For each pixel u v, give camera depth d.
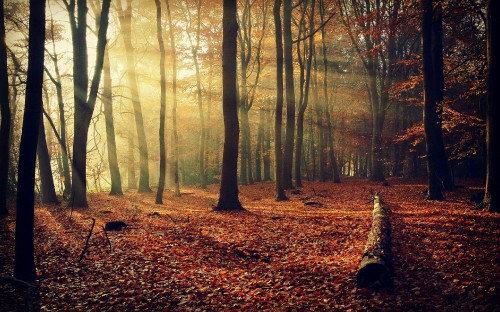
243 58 27.34
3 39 14.76
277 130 18.55
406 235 9.34
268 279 6.99
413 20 17.92
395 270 6.81
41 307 6.02
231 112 14.61
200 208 16.56
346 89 37.06
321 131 32.72
